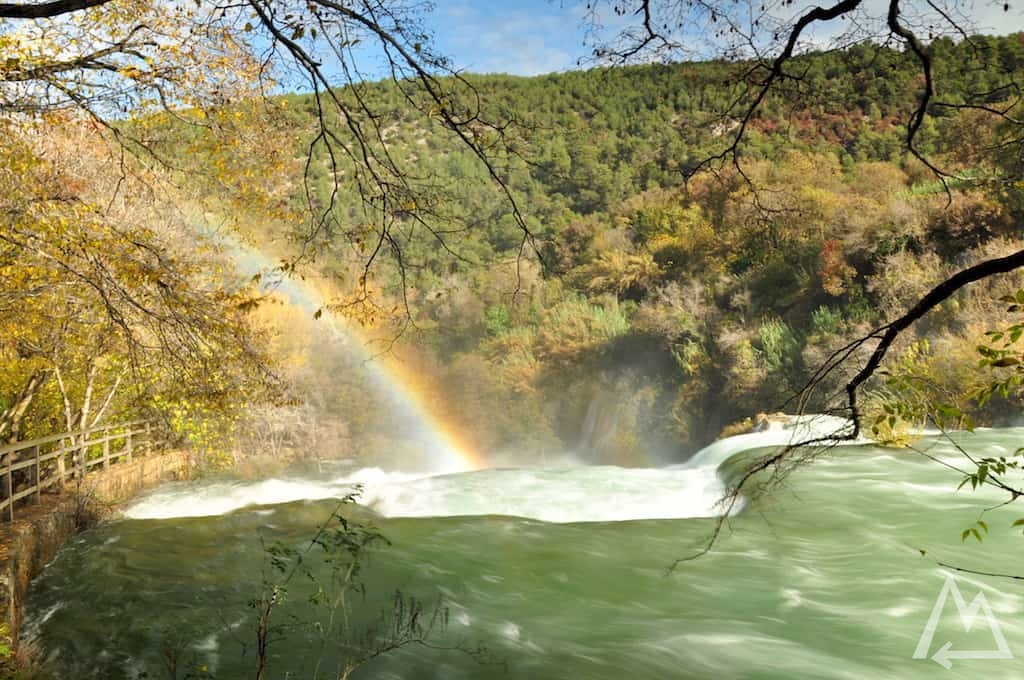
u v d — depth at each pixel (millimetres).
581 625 8141
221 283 11883
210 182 9406
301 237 6668
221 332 8648
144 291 8430
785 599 8500
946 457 13750
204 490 16312
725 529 11242
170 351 8484
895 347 17500
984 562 9047
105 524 13523
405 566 10172
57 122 8227
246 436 24656
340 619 8406
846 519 10898
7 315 9672
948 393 3764
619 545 10852
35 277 8570
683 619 8172
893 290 24984
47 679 7203
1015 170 4605
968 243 25156
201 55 7988
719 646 7457
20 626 8656
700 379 30781
